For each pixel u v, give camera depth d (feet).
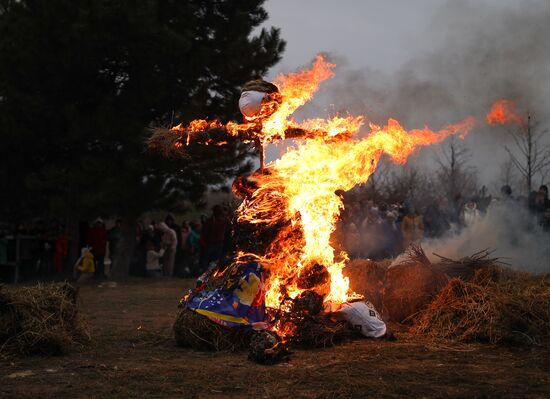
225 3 61.87
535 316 19.72
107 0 53.01
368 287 23.98
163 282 54.49
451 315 20.76
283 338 19.11
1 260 60.44
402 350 18.53
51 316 18.94
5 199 65.46
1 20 58.95
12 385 14.88
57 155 63.62
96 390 14.37
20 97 57.41
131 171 56.54
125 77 59.98
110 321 26.04
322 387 14.44
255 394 13.98
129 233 61.93
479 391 13.97
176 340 19.63
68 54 55.31
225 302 18.94
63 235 64.49
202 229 60.70
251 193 19.75
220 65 59.47
